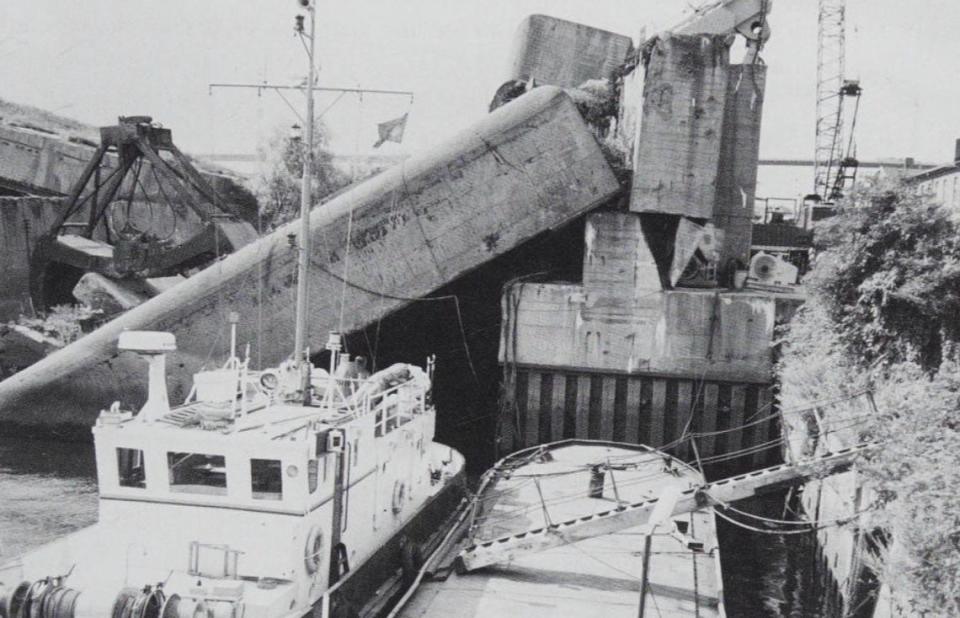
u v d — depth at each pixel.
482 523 19.06
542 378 32.72
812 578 23.44
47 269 43.75
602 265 32.06
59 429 34.78
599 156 31.83
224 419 13.72
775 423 31.53
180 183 40.66
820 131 59.94
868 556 16.16
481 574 16.20
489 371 37.56
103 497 13.57
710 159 32.28
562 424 32.56
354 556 15.64
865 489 17.86
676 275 33.12
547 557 17.14
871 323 22.22
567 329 32.22
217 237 38.62
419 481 20.17
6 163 51.69
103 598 11.39
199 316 32.69
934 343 21.70
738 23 34.09
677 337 31.91
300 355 17.11
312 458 13.05
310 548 13.54
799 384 26.30
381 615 15.88
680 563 16.98
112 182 42.56
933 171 38.19
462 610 14.48
